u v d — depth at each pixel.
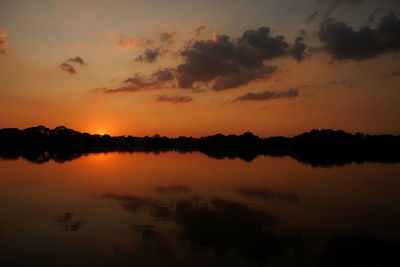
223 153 106.19
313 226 18.12
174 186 31.94
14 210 21.36
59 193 27.73
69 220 18.95
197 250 14.30
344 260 13.41
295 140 178.62
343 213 21.19
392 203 24.31
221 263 12.99
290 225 18.28
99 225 17.92
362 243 15.40
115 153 101.31
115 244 14.91
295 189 30.53
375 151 117.56
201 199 25.41
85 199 25.12
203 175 41.25
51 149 118.31
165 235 16.28
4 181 34.91
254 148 159.50
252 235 16.44
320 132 176.50
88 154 91.12
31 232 16.61
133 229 17.25
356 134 168.25
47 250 14.13
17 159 66.12
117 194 27.31
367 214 20.95
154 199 25.27
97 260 13.09
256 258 13.53
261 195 27.36
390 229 17.61
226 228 17.59
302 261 13.27
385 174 43.31
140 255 13.66
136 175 40.91
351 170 48.69
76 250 14.16
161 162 63.50
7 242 15.11
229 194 27.69
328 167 53.78
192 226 17.88
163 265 12.71
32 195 26.80
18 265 12.61
